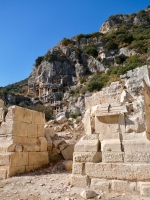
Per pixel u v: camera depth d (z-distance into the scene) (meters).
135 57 62.72
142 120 5.68
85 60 81.50
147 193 4.61
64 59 82.44
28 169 8.20
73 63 81.31
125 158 5.22
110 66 73.00
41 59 89.38
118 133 5.70
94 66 76.62
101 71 73.50
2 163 7.45
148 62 49.34
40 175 7.46
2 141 8.05
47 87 74.06
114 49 81.00
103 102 6.81
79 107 51.91
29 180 6.65
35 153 8.71
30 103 68.06
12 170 7.41
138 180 4.87
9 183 6.42
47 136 10.26
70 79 77.19
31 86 81.88
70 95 65.31
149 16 114.00
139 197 4.50
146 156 5.02
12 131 7.98
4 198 4.97
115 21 114.44
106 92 6.92
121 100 6.29
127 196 4.61
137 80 6.39
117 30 98.50
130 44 80.75
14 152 7.63
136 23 109.56
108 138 5.79
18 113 8.38
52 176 7.20
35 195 5.06
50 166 9.05
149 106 6.64
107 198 4.54
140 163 5.02
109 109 6.00
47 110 38.12
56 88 73.50
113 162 5.32
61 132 12.96
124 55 74.44
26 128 8.73
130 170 4.99
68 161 8.88
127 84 6.57
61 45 90.94
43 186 5.87
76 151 5.89
